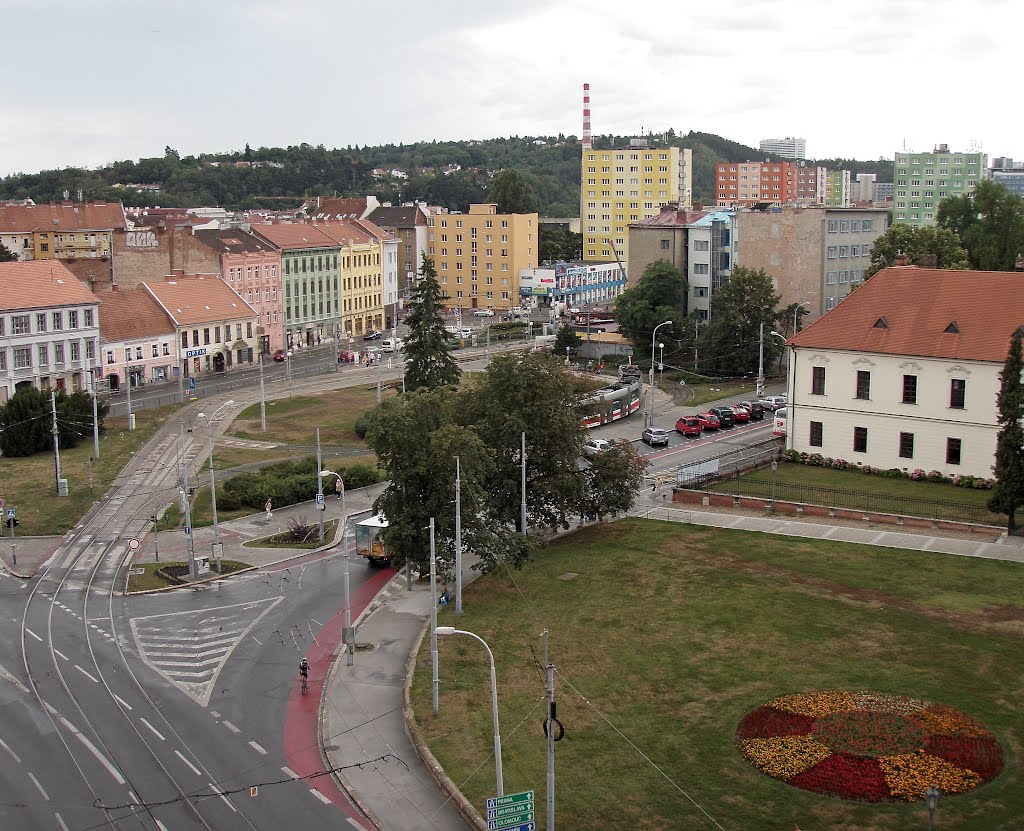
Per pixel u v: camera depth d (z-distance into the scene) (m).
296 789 42.56
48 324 121.62
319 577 69.00
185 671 54.31
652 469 93.38
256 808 41.09
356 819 40.41
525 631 56.91
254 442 106.06
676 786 40.88
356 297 198.12
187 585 67.56
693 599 60.06
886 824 37.72
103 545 75.81
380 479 91.69
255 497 84.88
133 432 109.44
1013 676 49.16
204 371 150.75
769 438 106.06
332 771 44.00
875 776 40.53
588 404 85.88
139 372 140.00
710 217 169.62
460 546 60.16
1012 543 68.44
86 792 42.12
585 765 42.72
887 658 51.38
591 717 46.69
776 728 44.47
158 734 47.25
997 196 145.75
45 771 43.81
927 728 43.91
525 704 48.34
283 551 74.31
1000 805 38.56
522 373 71.94
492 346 170.62
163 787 42.59
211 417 117.12
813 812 38.69
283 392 133.62
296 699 50.91
